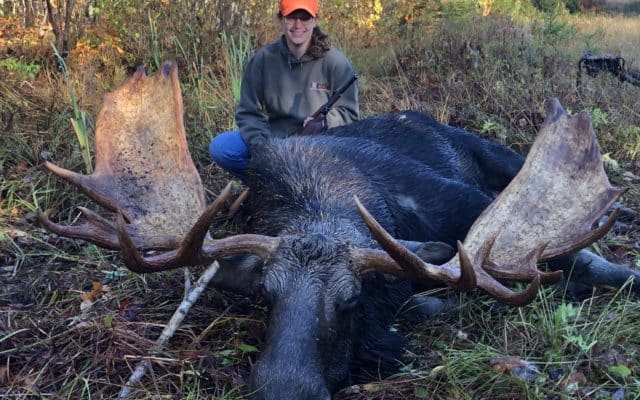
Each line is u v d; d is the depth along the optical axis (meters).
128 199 2.59
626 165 4.31
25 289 2.95
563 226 2.47
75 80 5.01
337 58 3.57
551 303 2.84
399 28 8.03
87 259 3.18
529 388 2.33
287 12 3.43
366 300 2.48
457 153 3.64
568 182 2.56
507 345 2.59
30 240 3.32
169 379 2.40
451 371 2.40
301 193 2.76
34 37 5.79
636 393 2.30
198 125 4.44
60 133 4.20
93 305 2.81
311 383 2.05
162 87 2.77
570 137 2.64
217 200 2.21
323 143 3.03
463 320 2.83
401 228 2.91
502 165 3.68
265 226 2.75
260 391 2.04
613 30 10.38
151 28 5.35
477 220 2.55
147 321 2.71
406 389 2.38
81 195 3.68
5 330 2.64
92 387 2.37
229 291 2.58
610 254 3.29
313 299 2.20
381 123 3.50
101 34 5.66
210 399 2.33
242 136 3.58
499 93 4.95
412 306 2.84
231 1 5.82
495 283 2.26
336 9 7.72
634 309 2.77
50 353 2.49
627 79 5.54
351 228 2.54
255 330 2.62
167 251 2.48
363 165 3.00
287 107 3.60
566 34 7.29
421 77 5.41
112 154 2.67
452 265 2.33
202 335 2.57
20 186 3.70
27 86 4.93
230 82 4.78
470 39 5.95
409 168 3.10
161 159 2.67
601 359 2.45
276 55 3.58
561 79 5.25
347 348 2.33
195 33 5.61
